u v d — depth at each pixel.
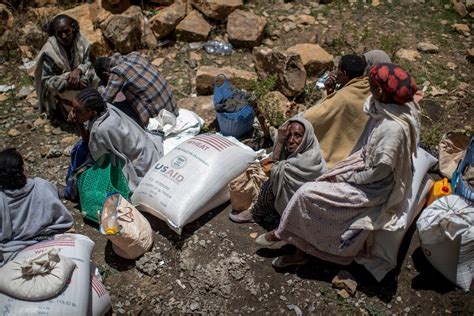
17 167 3.47
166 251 3.97
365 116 3.95
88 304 3.37
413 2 6.91
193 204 3.96
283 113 4.83
